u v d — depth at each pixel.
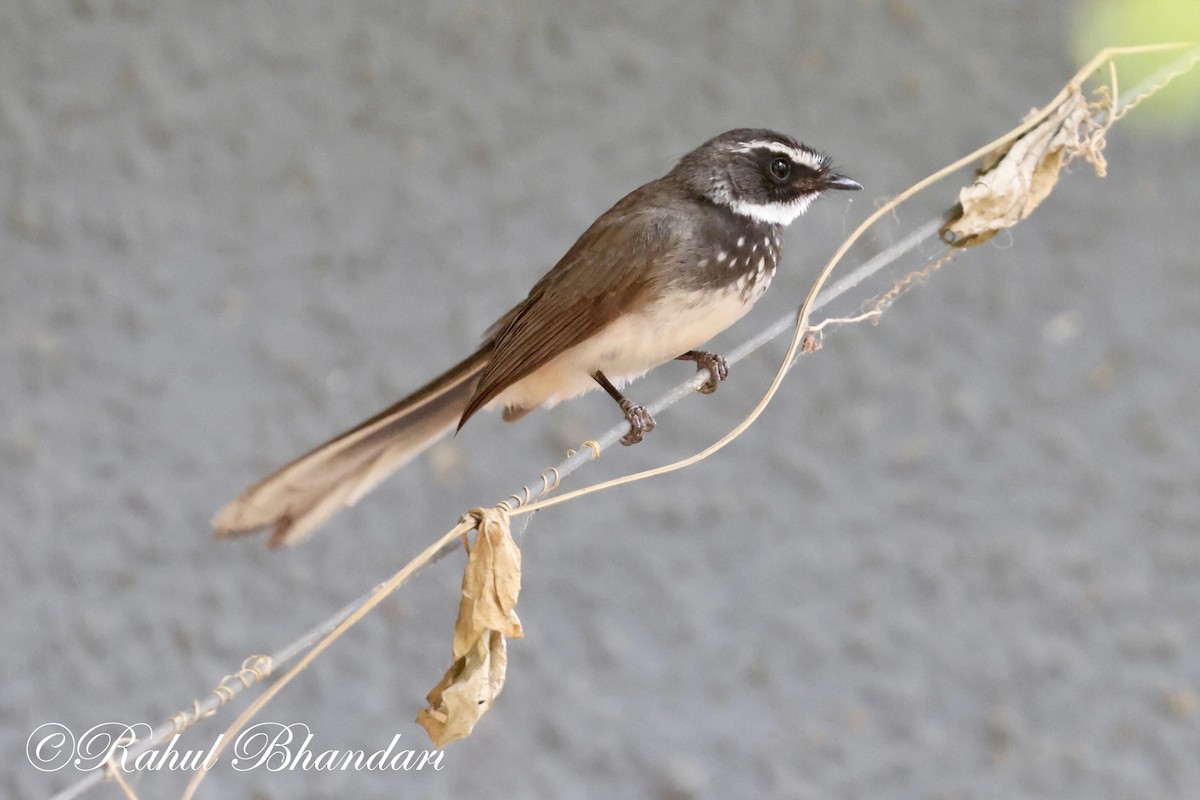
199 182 5.60
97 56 5.62
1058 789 5.46
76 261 5.58
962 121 5.60
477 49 5.62
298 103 5.62
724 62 5.62
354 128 5.61
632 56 5.62
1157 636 5.50
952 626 5.50
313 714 5.46
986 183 5.15
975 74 5.61
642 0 5.62
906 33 5.62
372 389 5.55
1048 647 5.50
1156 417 5.55
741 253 5.21
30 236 5.59
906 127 5.60
